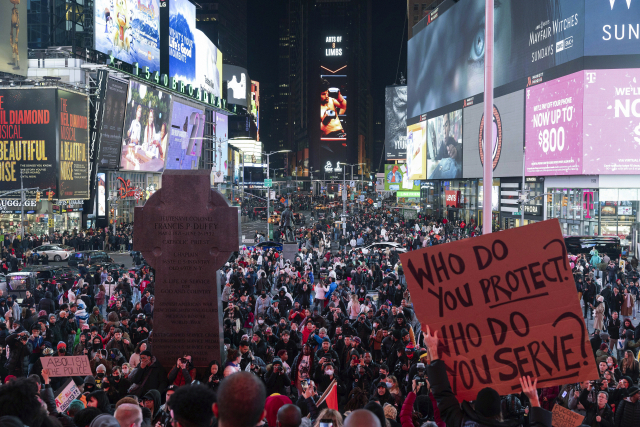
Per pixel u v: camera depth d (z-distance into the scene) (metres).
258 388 2.68
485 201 12.48
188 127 95.50
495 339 4.99
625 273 33.41
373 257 38.97
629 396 9.45
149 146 79.38
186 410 3.20
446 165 85.44
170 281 11.41
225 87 160.12
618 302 21.70
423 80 96.56
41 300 19.06
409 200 115.19
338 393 11.43
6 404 3.75
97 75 65.44
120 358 11.97
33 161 58.81
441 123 87.56
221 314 11.70
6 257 40.66
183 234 11.34
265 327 14.50
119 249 59.94
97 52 70.12
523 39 60.53
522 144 60.81
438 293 5.12
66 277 29.03
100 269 28.44
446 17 85.12
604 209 49.81
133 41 76.81
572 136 51.28
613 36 48.69
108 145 68.31
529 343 4.92
